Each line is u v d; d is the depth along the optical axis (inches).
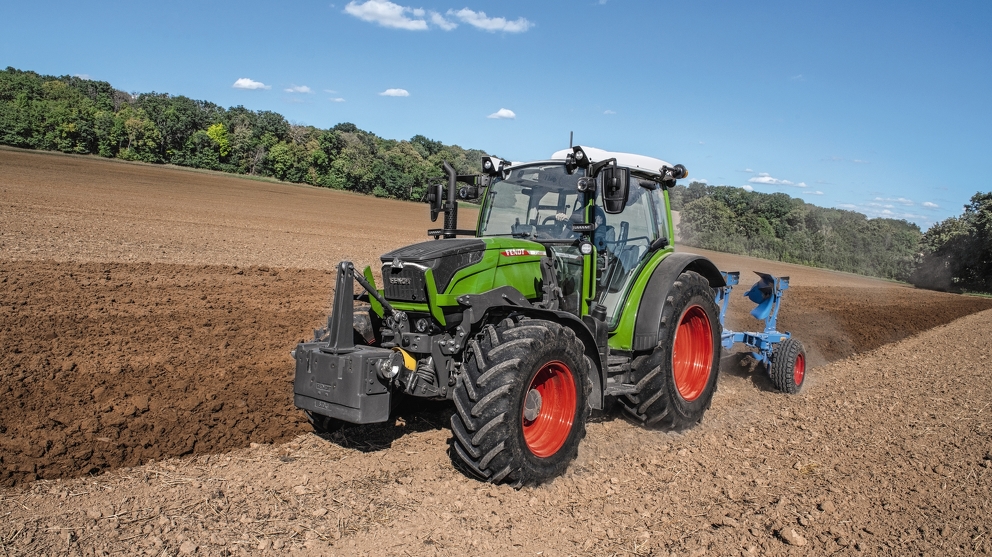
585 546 143.9
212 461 180.2
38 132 2923.2
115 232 757.9
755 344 302.7
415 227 1533.0
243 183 2689.5
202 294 435.8
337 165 3221.0
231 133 3479.3
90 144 3009.4
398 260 182.1
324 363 167.8
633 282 225.1
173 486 163.2
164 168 2906.0
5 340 284.4
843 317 593.0
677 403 225.9
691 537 149.7
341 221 1545.3
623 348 219.1
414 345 181.6
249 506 154.0
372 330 196.7
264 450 190.7
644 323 217.2
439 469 181.8
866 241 1523.1
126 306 375.6
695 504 168.7
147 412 211.5
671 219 256.7
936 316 677.3
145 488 161.2
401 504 159.0
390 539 142.1
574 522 155.5
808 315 586.9
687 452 208.4
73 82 4439.0
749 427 240.1
